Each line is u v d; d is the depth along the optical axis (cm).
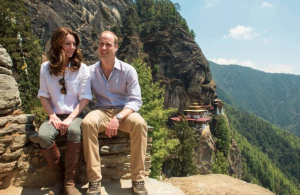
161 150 1881
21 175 382
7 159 364
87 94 395
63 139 400
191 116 6450
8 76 400
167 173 3594
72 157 347
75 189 346
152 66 7388
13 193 361
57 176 370
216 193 456
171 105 7119
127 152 418
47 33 5288
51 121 363
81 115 405
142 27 8212
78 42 400
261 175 9606
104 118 387
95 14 6875
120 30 7681
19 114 422
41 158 395
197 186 490
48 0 5522
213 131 7319
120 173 412
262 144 14488
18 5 3659
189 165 3244
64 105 386
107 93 402
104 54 380
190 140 3378
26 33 3334
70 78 387
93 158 348
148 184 411
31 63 2603
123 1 8756
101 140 409
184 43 7531
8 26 3072
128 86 401
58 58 373
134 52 7162
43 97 385
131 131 367
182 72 7306
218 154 5497
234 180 556
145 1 9619
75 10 6112
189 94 7362
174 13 8662
